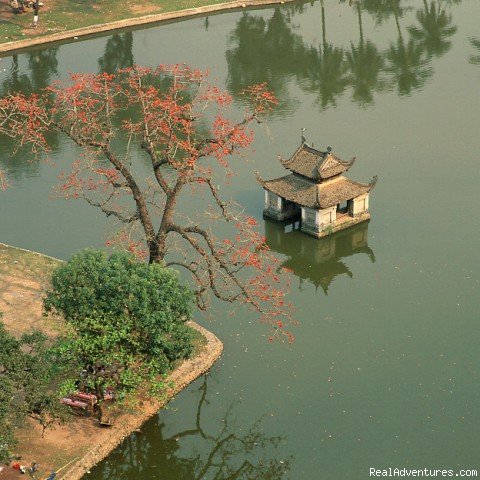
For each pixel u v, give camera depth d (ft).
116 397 579.48
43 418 555.28
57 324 628.69
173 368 606.55
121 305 557.33
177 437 599.98
